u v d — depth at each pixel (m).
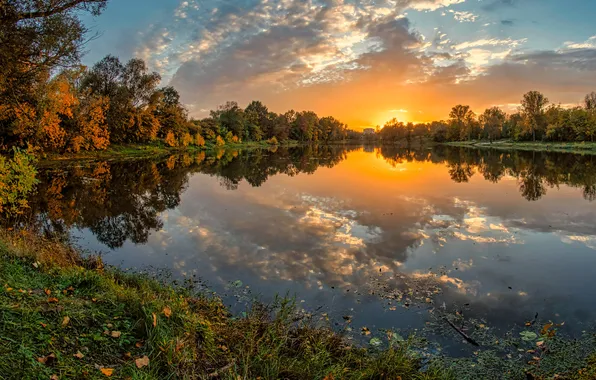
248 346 4.43
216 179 25.06
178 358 3.71
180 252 9.41
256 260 8.73
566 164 32.31
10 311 3.60
